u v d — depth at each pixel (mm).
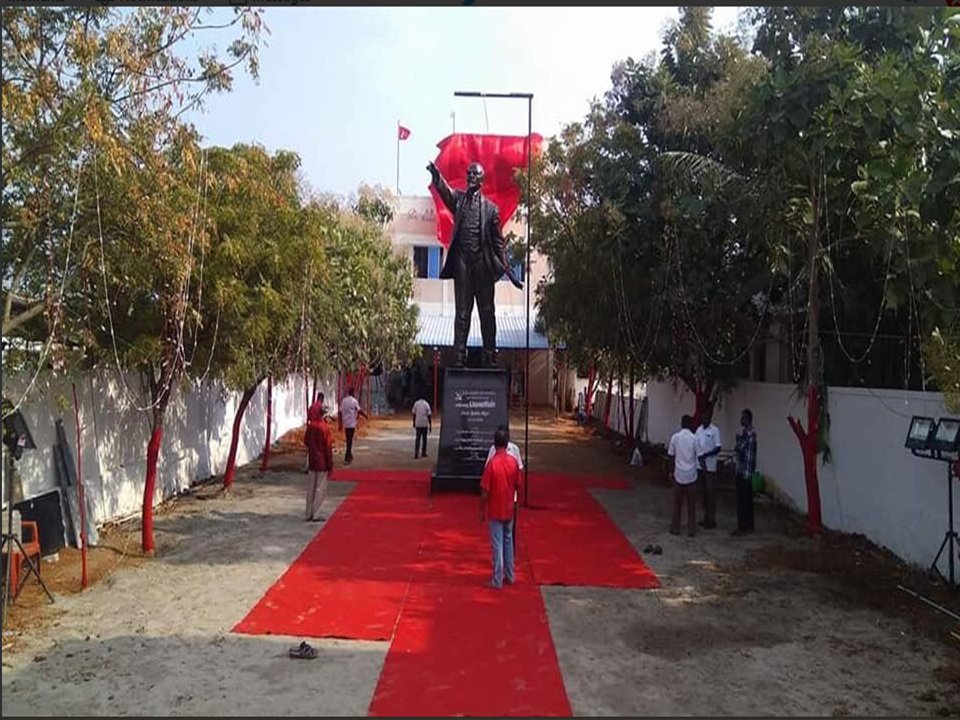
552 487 17078
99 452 12273
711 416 18969
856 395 12383
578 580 9859
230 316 11484
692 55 18156
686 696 6492
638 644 7699
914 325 12312
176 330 10516
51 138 7508
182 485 16000
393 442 25875
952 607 8828
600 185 17484
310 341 17688
